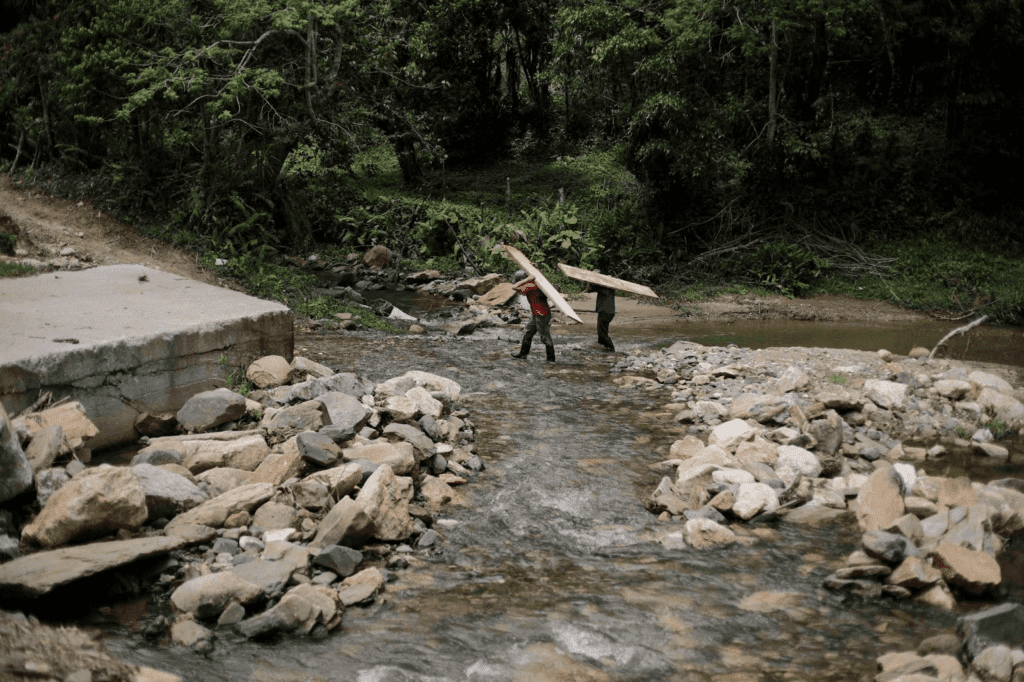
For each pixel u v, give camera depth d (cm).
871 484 769
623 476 870
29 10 2480
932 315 2147
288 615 534
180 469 743
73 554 555
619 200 2966
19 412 769
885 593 616
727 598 608
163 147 2294
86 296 1099
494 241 2519
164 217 2145
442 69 3316
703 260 2562
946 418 1081
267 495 712
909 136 3362
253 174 2366
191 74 2095
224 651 508
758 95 3206
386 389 991
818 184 2975
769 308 2172
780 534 735
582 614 577
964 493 761
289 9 2250
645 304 2206
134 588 569
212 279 1897
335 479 727
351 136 2497
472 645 531
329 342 1527
